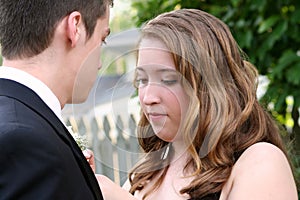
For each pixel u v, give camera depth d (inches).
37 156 59.6
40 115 63.6
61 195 59.9
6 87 65.4
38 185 59.2
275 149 79.4
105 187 77.3
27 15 67.3
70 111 76.4
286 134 104.0
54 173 59.9
